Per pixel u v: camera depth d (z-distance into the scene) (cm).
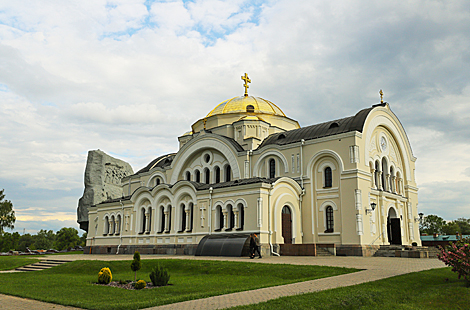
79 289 1905
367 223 3691
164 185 4456
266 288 1698
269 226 3525
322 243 3744
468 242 1806
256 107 5450
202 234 3938
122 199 5044
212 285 1930
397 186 4606
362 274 2003
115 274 2630
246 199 3606
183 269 2664
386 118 4425
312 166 3997
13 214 8706
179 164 5175
